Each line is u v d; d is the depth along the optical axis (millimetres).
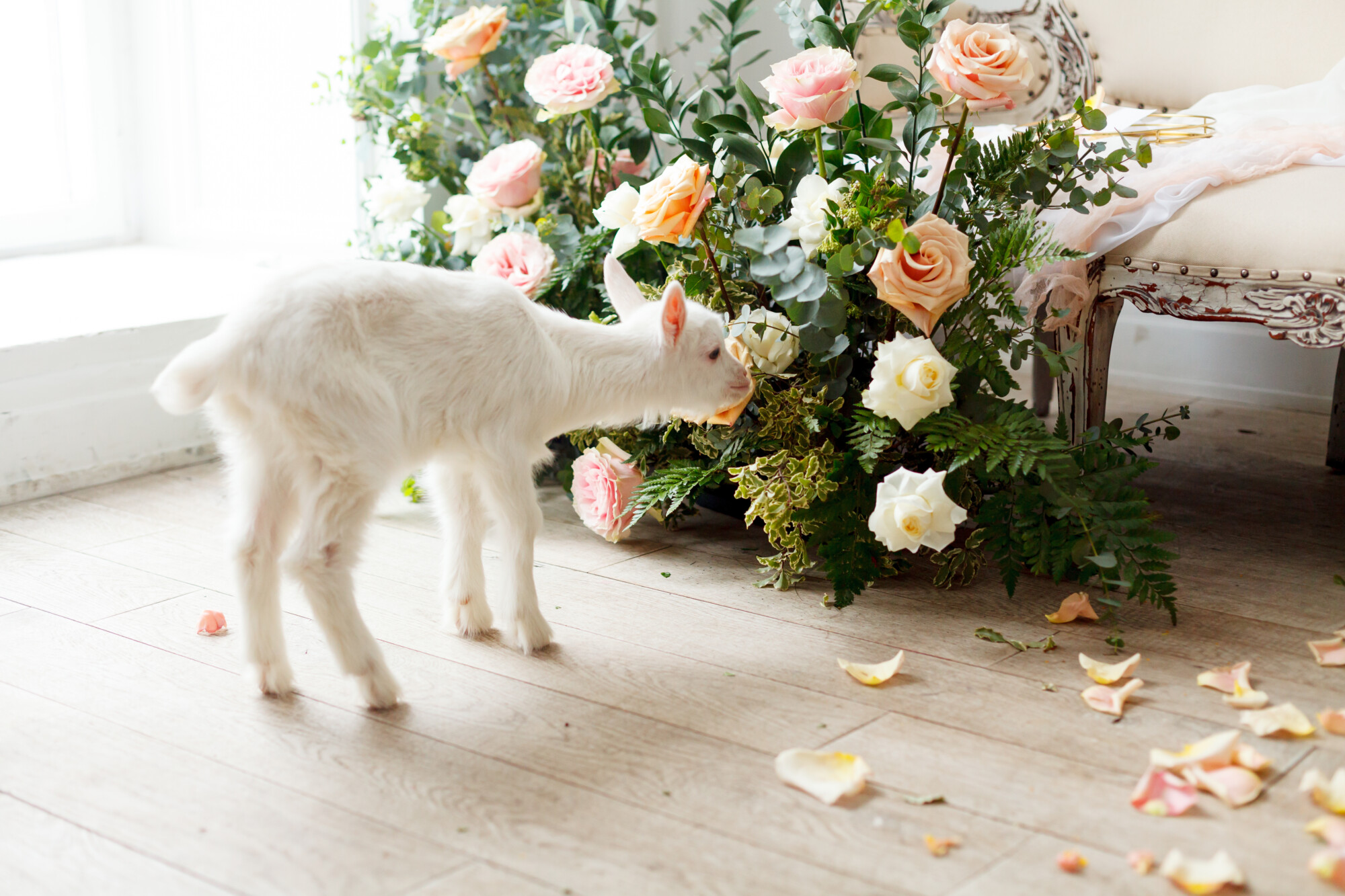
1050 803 1305
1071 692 1573
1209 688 1576
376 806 1300
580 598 1915
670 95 2301
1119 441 2047
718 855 1207
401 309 1511
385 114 2670
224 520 2281
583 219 2572
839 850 1219
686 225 1831
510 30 2713
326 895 1142
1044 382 2922
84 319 2525
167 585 1955
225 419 1504
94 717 1504
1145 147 1888
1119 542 1804
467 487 1727
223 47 3188
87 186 3307
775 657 1692
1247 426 2889
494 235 2529
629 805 1304
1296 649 1694
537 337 1615
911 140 1917
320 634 1771
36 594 1909
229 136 3246
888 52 2805
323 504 1449
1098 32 2818
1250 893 1143
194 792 1329
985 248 1906
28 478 2371
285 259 3137
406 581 1996
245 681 1608
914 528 1764
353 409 1427
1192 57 2711
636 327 1728
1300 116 2170
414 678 1624
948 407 1875
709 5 3361
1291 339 1835
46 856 1205
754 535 2219
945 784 1345
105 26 3244
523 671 1646
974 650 1709
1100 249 1993
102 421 2477
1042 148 1934
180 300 2738
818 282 1827
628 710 1528
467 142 2791
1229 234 1859
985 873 1179
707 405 1770
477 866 1188
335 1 2924
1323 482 2463
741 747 1434
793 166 1995
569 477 2369
